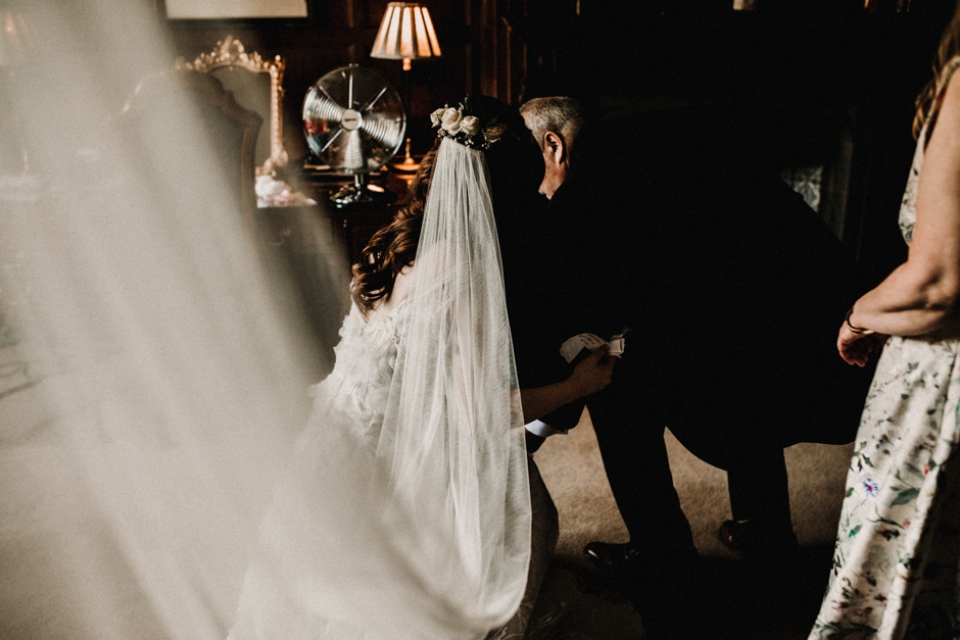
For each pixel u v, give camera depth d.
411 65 3.56
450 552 1.40
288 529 1.42
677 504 1.76
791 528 1.90
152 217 2.96
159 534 2.10
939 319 1.05
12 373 3.02
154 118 2.71
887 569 1.19
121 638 1.73
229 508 2.21
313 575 1.39
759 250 1.68
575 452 2.53
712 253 1.66
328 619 1.38
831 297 1.68
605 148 1.71
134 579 1.93
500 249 1.47
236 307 3.12
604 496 2.28
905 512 1.15
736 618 1.78
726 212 1.67
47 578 1.94
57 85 3.32
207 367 2.95
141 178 2.86
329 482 1.44
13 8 3.22
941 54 1.01
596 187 1.66
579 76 3.16
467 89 3.69
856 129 3.26
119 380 2.90
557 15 3.12
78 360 3.05
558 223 1.60
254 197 2.81
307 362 3.02
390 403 1.45
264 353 3.04
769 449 1.77
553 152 1.73
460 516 1.41
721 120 1.77
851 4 3.07
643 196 1.66
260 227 3.05
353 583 1.37
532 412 1.53
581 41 3.10
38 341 3.16
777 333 1.68
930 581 1.17
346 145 2.93
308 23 3.60
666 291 1.65
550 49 3.14
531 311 1.56
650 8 3.11
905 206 1.14
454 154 1.38
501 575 1.41
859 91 3.18
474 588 1.39
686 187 1.67
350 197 2.98
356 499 1.42
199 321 3.13
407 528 1.40
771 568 1.90
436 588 1.38
